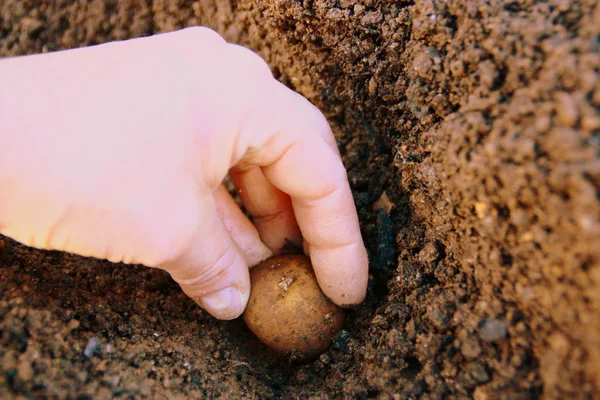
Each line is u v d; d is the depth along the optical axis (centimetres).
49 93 17
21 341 17
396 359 18
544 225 16
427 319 18
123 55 18
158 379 18
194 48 19
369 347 19
